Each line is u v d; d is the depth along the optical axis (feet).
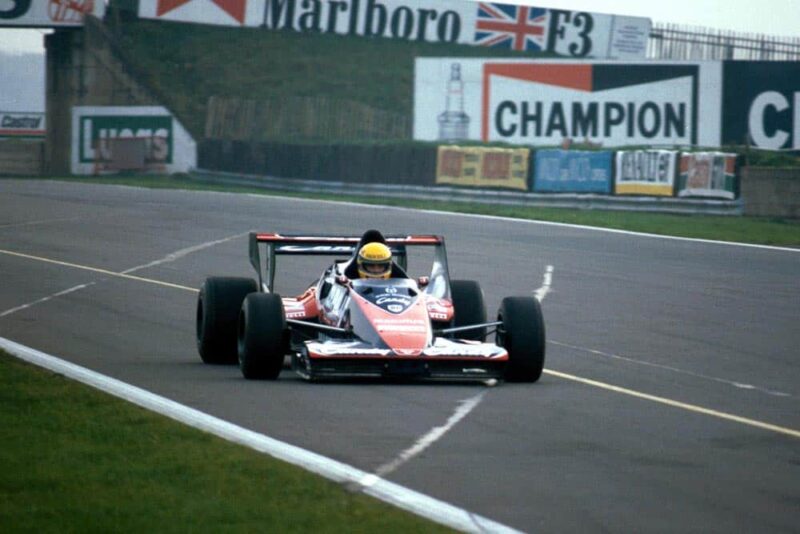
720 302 206.08
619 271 248.32
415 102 533.96
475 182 441.68
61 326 170.50
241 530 71.82
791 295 216.74
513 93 526.16
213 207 398.01
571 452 95.86
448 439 99.40
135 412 107.24
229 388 122.01
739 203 395.34
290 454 92.48
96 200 424.05
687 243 310.65
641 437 102.53
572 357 150.20
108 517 74.64
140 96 643.04
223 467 87.51
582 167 421.59
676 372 140.36
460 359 119.96
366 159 472.03
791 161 454.81
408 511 77.30
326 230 323.78
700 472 90.07
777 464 93.25
